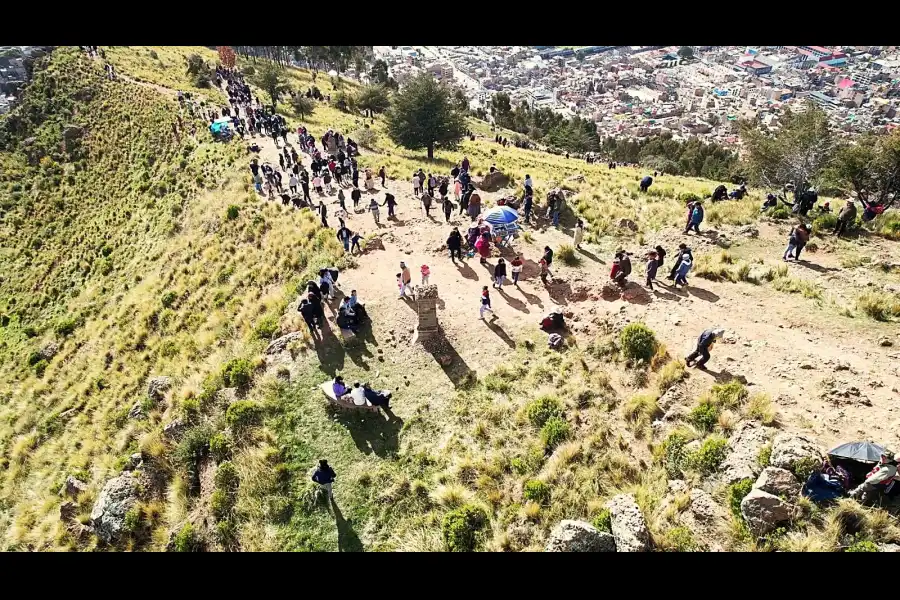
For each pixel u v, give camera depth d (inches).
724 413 543.8
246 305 941.8
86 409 932.6
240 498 576.1
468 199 1109.1
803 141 1263.5
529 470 560.1
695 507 465.4
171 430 690.2
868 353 620.4
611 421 602.2
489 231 950.4
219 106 2197.3
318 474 538.0
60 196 2004.2
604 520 476.4
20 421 1021.8
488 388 681.0
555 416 611.2
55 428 936.9
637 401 601.3
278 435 636.7
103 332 1167.6
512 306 832.9
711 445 507.8
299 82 3567.9
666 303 771.4
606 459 550.3
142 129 2132.1
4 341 1432.1
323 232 1064.2
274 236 1123.9
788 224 1009.5
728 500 459.5
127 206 1772.9
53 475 831.7
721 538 439.8
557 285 874.8
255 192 1349.7
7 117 2380.7
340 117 2508.6
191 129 1964.8
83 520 673.6
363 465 597.6
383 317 816.3
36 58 2733.8
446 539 498.3
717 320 716.0
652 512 477.7
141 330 1050.1
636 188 1354.6
